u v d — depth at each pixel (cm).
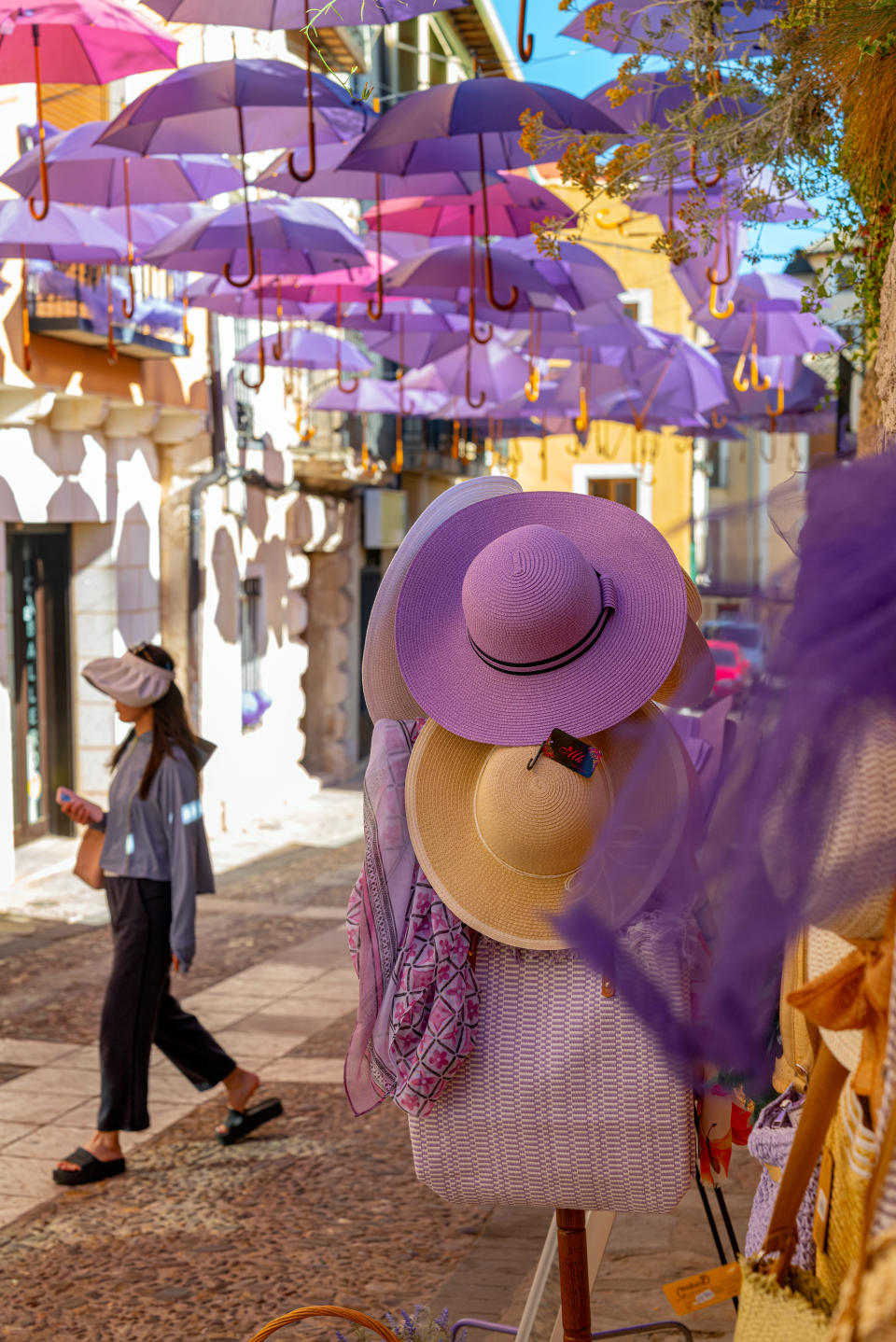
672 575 200
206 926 966
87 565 1227
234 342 1484
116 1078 491
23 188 807
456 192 774
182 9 512
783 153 382
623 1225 408
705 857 129
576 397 1443
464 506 224
